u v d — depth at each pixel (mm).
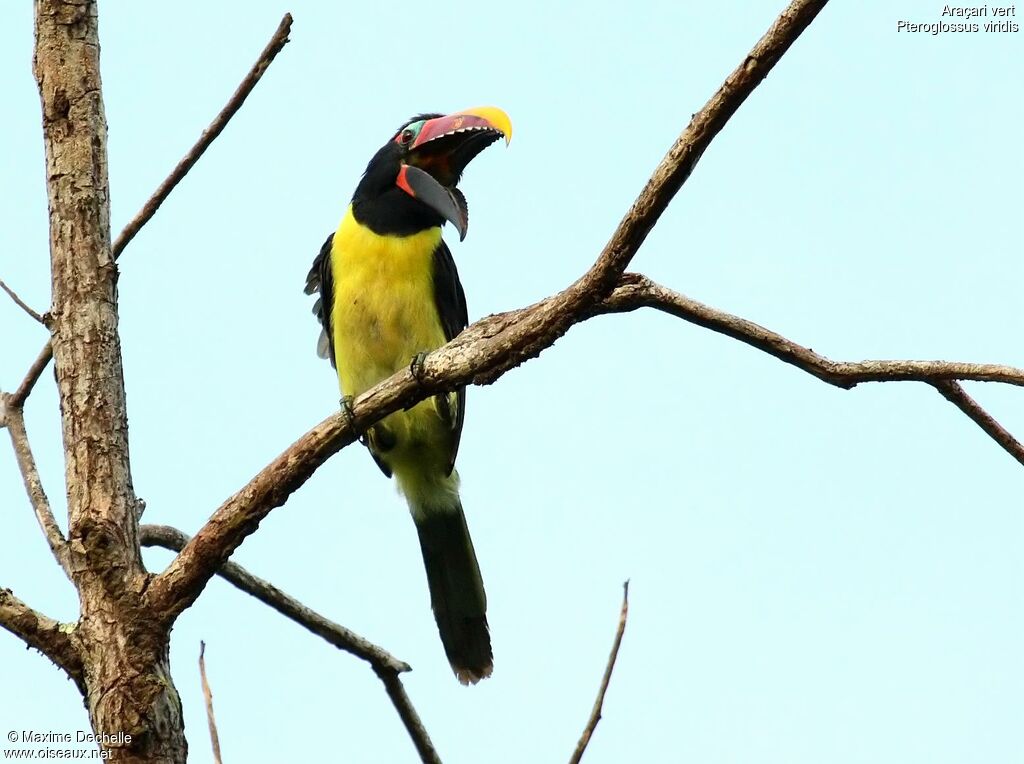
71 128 9094
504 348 9016
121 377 9008
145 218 9586
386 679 10555
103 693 8266
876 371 8883
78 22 9180
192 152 9570
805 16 7297
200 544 8680
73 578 8625
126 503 8758
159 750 8211
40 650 8445
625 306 9109
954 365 8688
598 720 7621
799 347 9055
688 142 7812
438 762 10789
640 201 8125
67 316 8945
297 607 10211
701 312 9086
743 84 7551
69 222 9031
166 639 8531
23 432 9852
